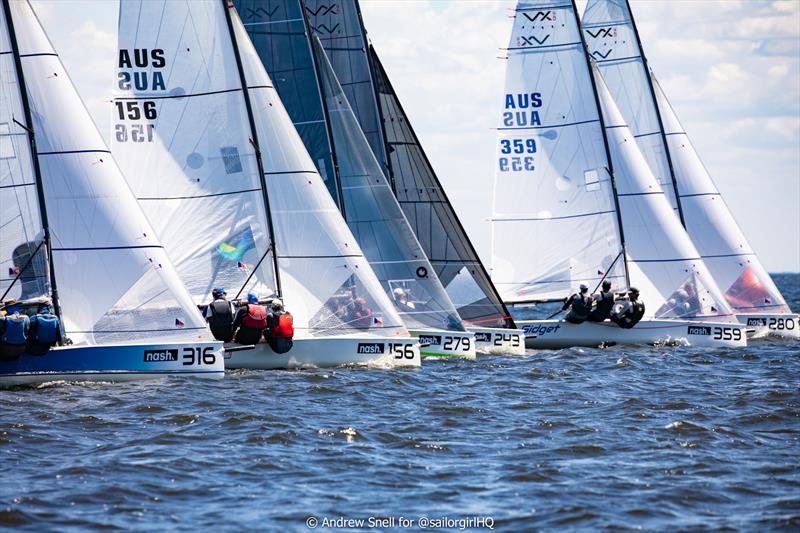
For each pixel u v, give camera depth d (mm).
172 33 95500
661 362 104000
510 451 63656
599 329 118562
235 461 59875
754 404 78562
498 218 123688
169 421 68812
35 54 82188
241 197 95875
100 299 83000
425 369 96000
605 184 121562
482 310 111812
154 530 48938
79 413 70562
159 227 95875
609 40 136875
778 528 50312
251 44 96188
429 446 64375
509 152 123125
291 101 104875
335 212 95375
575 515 51656
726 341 120062
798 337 134875
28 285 81812
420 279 105188
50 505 51844
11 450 61188
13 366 79062
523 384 88312
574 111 122000
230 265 95938
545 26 122000
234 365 91688
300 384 83812
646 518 51594
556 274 122938
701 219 138000
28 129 81688
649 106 137000
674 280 122312
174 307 84562
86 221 82812
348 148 105625
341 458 61031
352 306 95125
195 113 95875
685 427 69938
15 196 81625
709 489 56156
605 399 81000
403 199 111625
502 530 49844
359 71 110625
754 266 137000
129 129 95625
